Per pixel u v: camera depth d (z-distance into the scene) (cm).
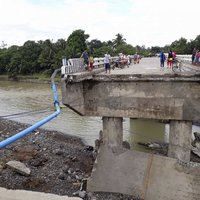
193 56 2144
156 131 2852
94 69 1914
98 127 3134
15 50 10956
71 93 1442
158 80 1402
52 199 382
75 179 1616
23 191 396
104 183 1392
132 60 4119
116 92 1477
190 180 1262
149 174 1332
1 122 3127
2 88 7075
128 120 3366
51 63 9006
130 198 1323
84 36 8275
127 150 1414
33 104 4541
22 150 2098
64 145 2353
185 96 1398
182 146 1457
